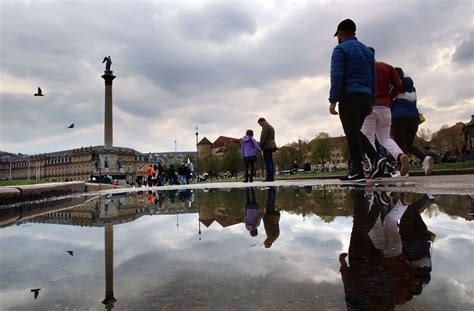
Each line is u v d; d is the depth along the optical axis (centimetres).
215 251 128
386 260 107
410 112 798
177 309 71
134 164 12450
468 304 69
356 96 556
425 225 173
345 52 553
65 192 698
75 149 12925
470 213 210
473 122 5659
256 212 258
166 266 108
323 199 340
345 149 7706
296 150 8350
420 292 77
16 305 77
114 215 287
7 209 394
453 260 105
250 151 1202
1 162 15062
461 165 1745
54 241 166
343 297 75
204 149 12925
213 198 447
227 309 70
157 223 221
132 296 81
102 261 118
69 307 75
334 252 120
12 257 130
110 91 4675
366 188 481
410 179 729
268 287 84
